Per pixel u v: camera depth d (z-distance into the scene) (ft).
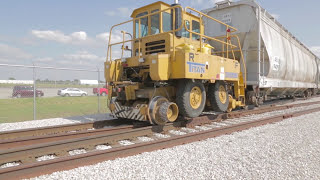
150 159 13.24
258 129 22.09
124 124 25.26
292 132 20.44
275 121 26.71
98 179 10.56
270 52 34.81
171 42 22.66
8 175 10.11
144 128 19.29
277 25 40.96
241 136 19.16
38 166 10.90
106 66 25.03
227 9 35.88
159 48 23.99
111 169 11.70
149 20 25.58
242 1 33.78
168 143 16.14
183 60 20.13
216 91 25.89
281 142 17.08
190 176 11.01
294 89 51.42
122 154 13.83
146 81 24.03
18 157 13.08
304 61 53.36
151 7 25.67
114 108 23.95
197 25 28.76
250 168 12.07
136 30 27.20
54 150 14.47
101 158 12.96
